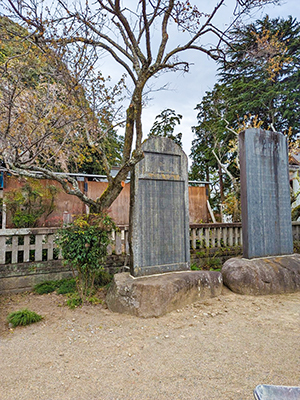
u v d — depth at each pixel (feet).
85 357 8.25
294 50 39.75
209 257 20.62
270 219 16.80
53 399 6.29
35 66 14.03
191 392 6.43
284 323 10.58
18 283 14.85
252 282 14.30
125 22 14.48
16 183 18.33
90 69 14.10
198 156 53.11
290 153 27.55
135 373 7.31
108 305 12.64
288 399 4.21
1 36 13.30
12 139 13.66
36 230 15.39
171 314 11.70
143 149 14.07
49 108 15.85
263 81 40.11
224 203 33.17
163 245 14.23
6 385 6.87
